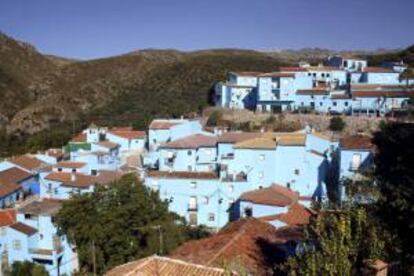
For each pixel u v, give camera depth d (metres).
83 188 63.41
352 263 13.59
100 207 46.38
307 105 105.19
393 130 29.03
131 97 150.25
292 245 28.62
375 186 24.48
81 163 74.38
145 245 44.75
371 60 150.62
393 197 20.88
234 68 154.25
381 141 29.00
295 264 14.21
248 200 52.94
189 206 61.09
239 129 95.81
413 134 26.33
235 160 64.25
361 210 14.94
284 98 106.06
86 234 44.00
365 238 14.34
